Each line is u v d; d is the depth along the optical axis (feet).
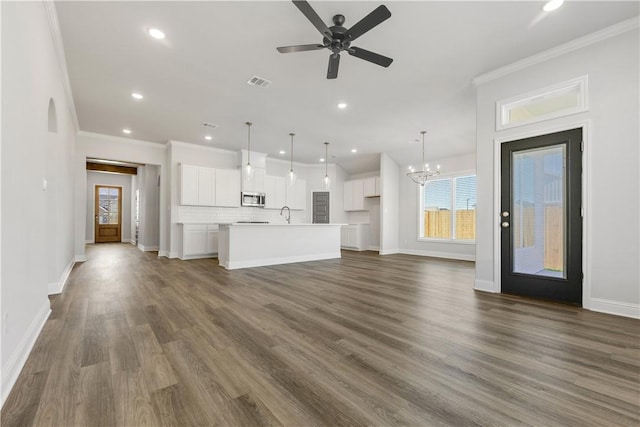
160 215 22.41
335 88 12.89
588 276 9.43
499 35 9.23
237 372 5.56
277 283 13.16
